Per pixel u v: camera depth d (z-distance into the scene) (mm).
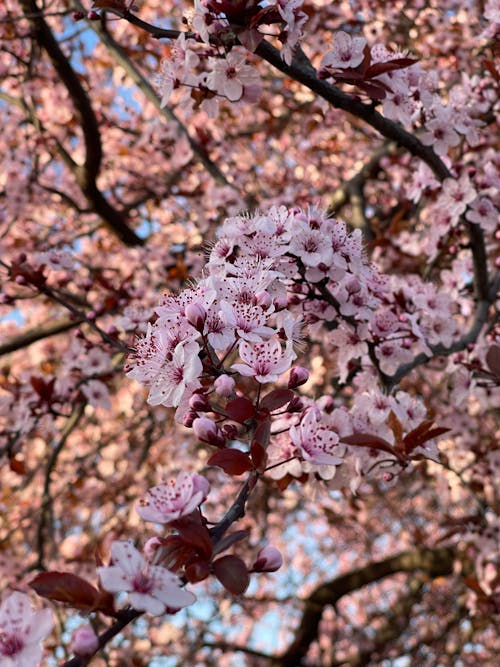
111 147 7352
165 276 6305
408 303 3432
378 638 8133
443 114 3541
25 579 5703
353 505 6977
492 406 4570
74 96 5320
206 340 1982
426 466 6121
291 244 2465
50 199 7230
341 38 2957
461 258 4598
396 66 2877
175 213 7145
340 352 3074
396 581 10312
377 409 2801
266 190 7602
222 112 6977
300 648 7664
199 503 1604
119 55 5840
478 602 4785
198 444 6766
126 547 1509
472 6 6371
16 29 6266
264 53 2906
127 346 3697
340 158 7684
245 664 9203
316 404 2805
